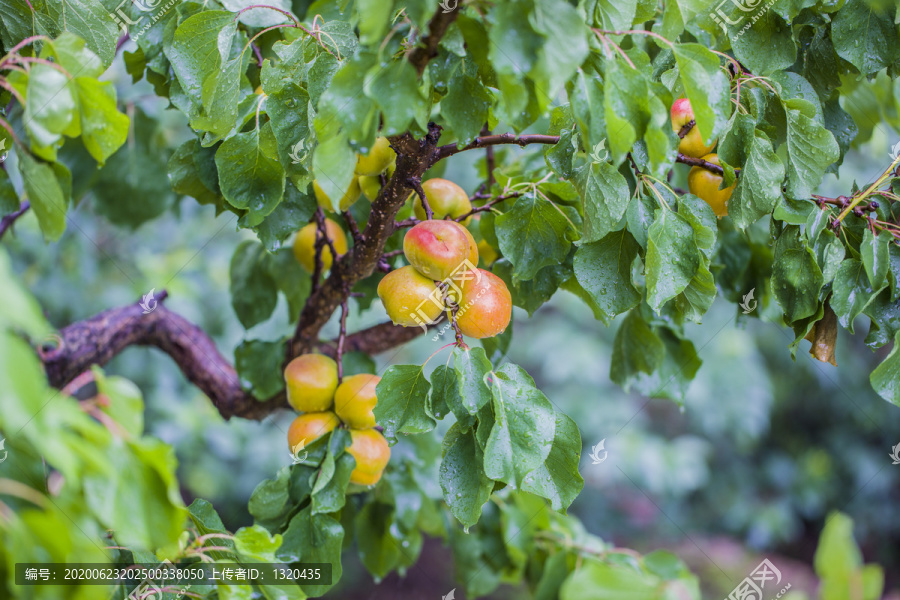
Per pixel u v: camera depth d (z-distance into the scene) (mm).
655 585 876
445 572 2371
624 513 2975
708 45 1068
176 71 1012
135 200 1380
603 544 1286
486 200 1157
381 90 878
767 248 1187
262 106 1019
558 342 2877
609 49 909
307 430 1072
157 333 1279
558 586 1240
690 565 2760
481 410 956
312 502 1040
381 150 1036
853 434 3059
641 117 911
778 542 2967
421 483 1206
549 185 1037
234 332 2148
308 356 1097
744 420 2738
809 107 1008
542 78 867
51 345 1202
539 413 945
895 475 2963
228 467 2314
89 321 1245
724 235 1190
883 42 1064
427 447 1220
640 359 1165
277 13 1044
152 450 856
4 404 793
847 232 1041
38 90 909
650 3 986
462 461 964
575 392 2861
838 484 3004
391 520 1207
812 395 3146
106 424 861
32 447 892
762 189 1007
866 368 2869
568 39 864
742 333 2930
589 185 963
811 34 1100
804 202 1024
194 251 2186
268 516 1079
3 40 1012
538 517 1258
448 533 1273
